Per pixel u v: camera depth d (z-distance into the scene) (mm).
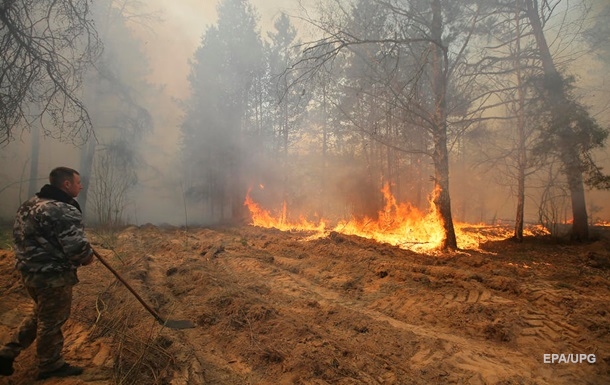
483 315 5246
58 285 3236
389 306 5879
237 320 4789
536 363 4125
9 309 4809
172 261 8586
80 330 4336
